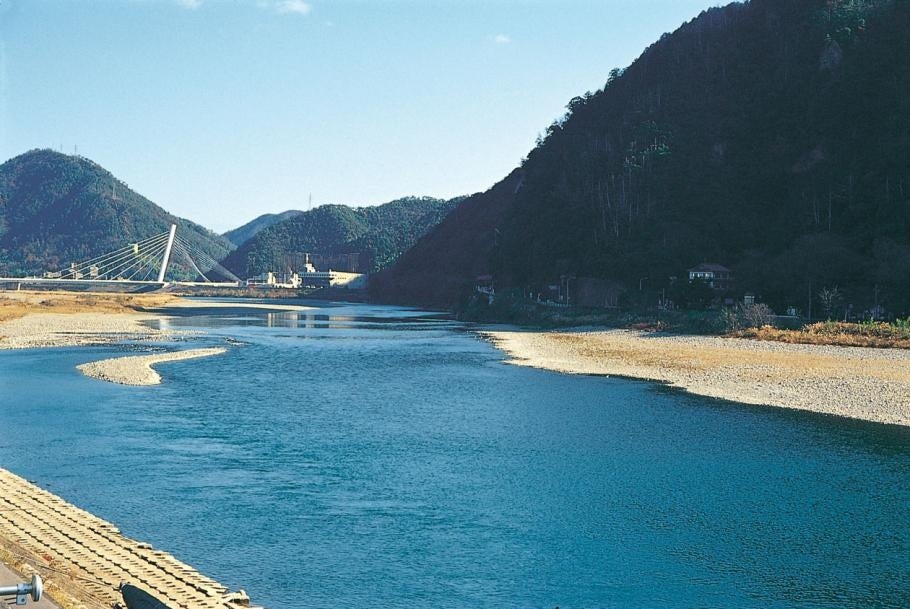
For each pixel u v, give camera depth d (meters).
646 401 61.06
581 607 25.94
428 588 27.08
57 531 29.23
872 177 145.25
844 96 165.12
